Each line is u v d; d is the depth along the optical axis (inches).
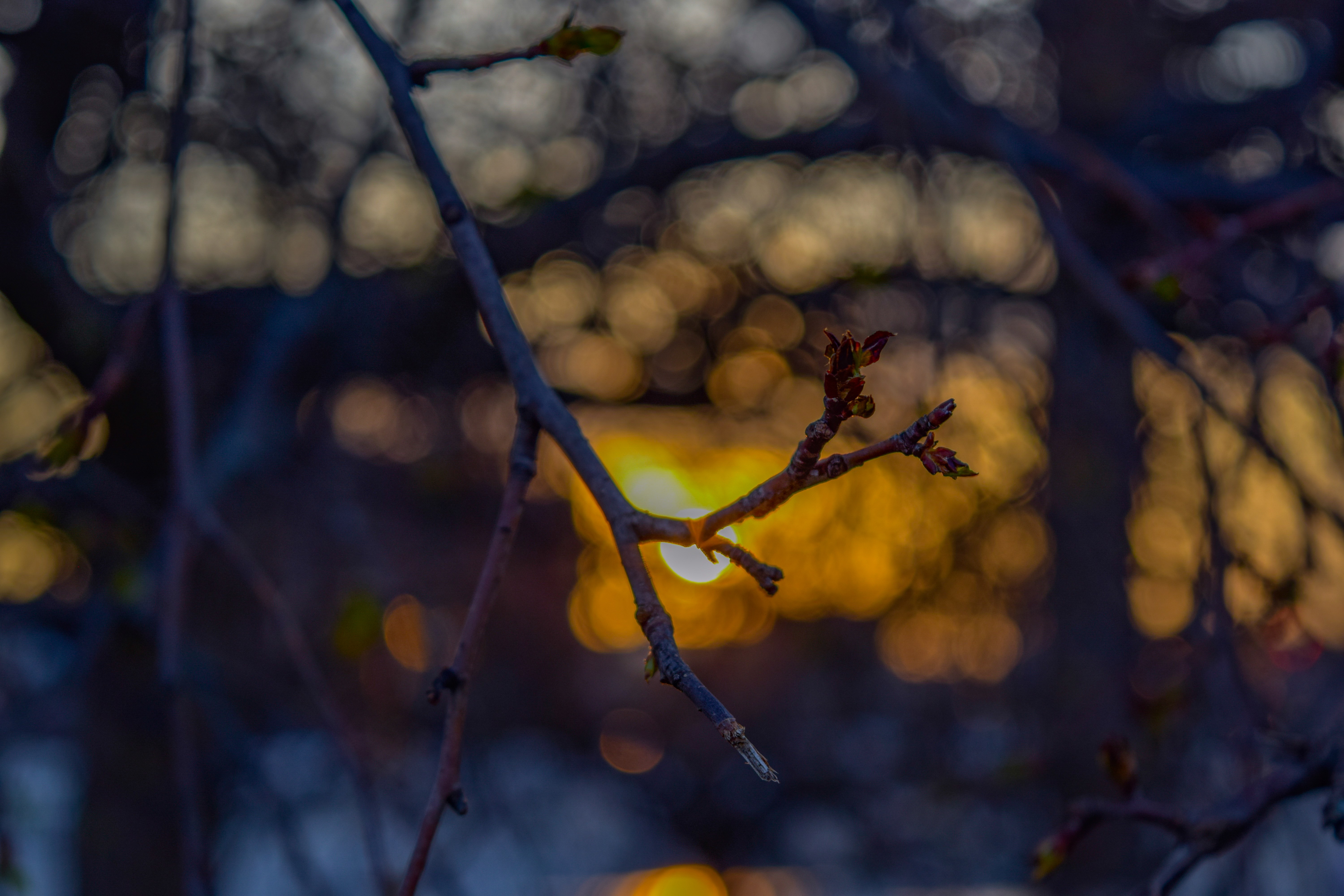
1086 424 181.6
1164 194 159.6
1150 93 187.2
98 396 71.1
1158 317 144.7
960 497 195.6
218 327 170.7
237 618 173.6
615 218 193.6
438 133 167.0
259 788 139.6
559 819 248.1
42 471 119.3
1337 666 137.6
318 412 169.6
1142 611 162.9
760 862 278.2
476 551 196.1
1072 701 190.2
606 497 44.4
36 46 155.5
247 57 162.4
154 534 134.8
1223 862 108.1
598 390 203.0
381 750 169.9
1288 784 71.7
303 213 174.6
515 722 240.7
